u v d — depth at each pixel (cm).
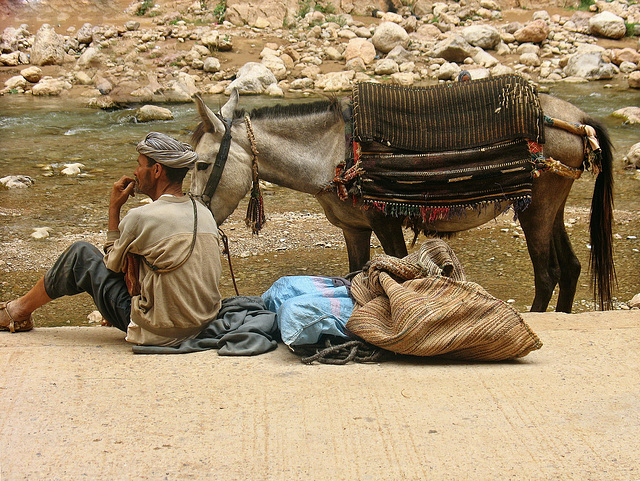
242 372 319
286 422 273
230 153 447
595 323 393
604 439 263
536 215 482
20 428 265
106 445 256
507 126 446
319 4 2108
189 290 338
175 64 1716
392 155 448
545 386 306
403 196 449
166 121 1359
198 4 2086
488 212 479
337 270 664
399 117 449
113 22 1994
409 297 328
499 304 329
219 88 1572
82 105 1505
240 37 1888
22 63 1781
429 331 323
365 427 270
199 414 279
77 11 2069
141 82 1609
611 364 331
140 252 333
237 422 273
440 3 2131
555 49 1831
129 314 349
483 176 444
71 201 887
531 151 447
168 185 346
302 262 686
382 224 478
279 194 941
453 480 240
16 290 607
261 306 375
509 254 705
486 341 322
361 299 353
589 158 466
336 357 338
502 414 281
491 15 2094
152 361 331
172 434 264
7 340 365
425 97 454
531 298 596
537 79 1672
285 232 776
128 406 284
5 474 239
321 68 1725
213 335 354
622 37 1931
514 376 316
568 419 277
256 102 1429
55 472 241
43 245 721
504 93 450
